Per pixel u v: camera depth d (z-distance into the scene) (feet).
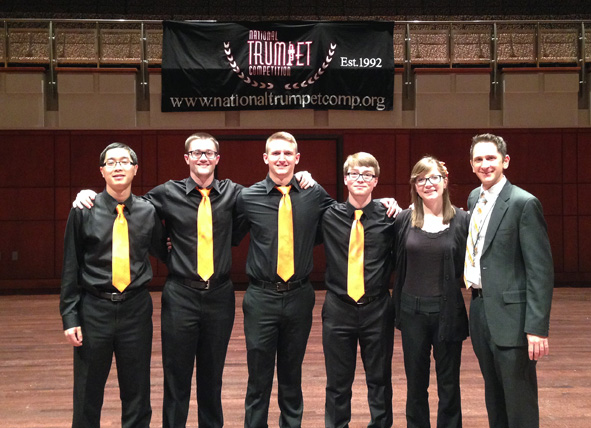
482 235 8.62
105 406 11.80
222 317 9.50
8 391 12.89
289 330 9.59
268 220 9.58
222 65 25.43
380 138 29.37
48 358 15.66
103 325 8.72
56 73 25.62
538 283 8.07
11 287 28.71
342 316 9.56
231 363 15.06
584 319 20.40
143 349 8.97
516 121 26.25
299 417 9.82
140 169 29.07
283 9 33.86
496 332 8.27
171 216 9.48
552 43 26.96
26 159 28.81
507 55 27.14
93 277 8.80
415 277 9.20
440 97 26.20
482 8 33.86
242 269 29.53
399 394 12.60
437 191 9.08
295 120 26.18
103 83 25.52
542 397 12.30
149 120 25.91
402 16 33.78
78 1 33.06
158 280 29.27
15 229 28.84
